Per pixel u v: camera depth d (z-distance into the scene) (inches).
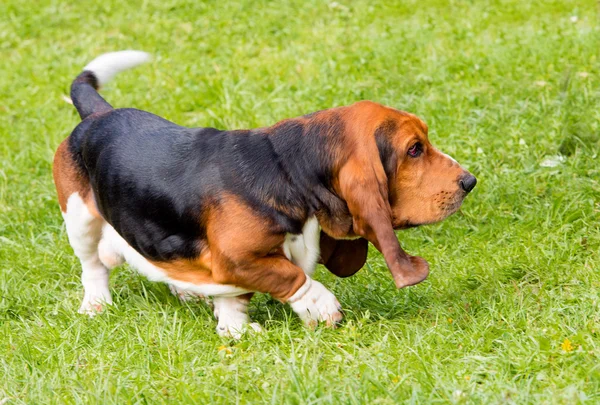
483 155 381.7
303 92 476.1
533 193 358.0
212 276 273.0
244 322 286.0
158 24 626.5
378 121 259.6
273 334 272.8
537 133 394.9
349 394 224.5
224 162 268.8
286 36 580.1
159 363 262.2
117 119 299.3
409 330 268.4
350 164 256.5
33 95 527.8
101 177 289.4
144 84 522.0
